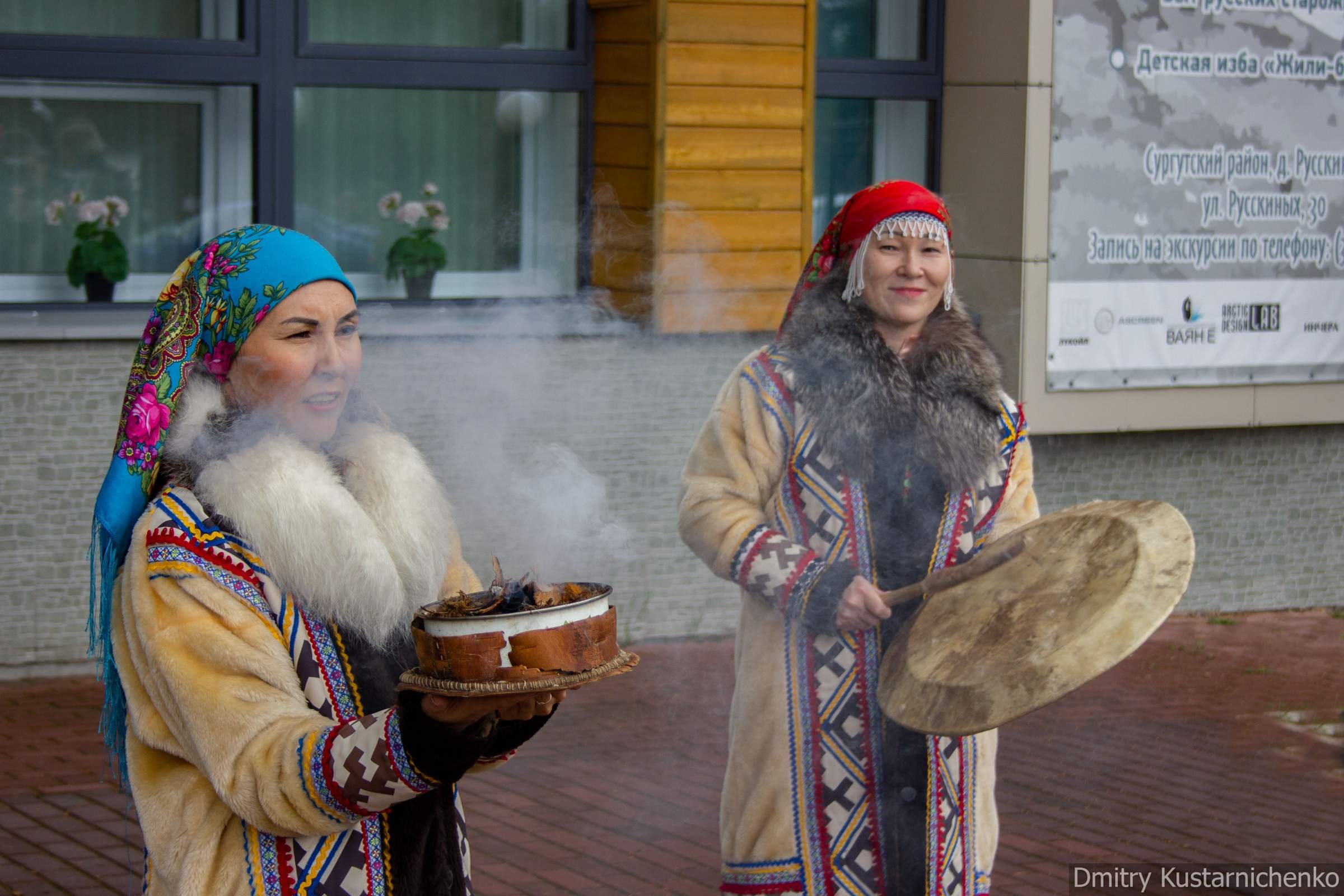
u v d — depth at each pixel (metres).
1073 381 6.20
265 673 1.63
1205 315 6.38
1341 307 6.60
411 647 1.79
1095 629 2.08
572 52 5.98
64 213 5.56
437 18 5.88
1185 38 6.20
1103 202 6.17
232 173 5.74
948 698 2.15
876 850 2.51
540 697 1.57
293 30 5.65
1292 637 6.39
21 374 5.22
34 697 5.11
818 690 2.54
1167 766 4.66
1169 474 6.61
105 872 3.67
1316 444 6.85
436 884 1.74
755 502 2.65
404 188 5.89
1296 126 6.42
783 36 5.75
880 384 2.59
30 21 5.41
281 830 1.58
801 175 5.86
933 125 6.46
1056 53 6.05
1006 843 3.98
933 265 2.67
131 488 1.70
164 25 5.58
